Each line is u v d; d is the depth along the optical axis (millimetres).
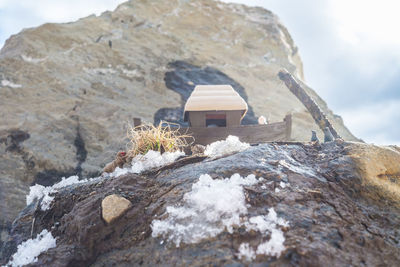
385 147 2521
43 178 8758
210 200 1872
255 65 14922
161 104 11898
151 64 13266
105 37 13516
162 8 15859
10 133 9180
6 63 10680
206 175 2146
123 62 12898
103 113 10734
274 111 12789
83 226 1917
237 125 4121
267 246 1505
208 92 4309
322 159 2562
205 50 14914
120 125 10586
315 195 1974
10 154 8844
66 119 10188
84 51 12531
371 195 2100
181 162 2684
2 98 9812
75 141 9773
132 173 2531
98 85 11617
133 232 1870
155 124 11000
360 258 1528
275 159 2473
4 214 7906
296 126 12180
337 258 1479
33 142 9234
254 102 13055
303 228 1650
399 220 1895
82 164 9359
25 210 2648
